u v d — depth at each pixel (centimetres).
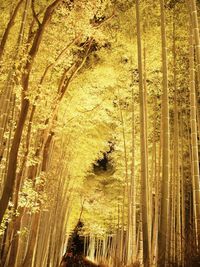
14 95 778
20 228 848
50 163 1154
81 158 1598
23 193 820
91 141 1543
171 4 927
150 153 1180
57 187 1311
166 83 637
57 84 1138
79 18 1000
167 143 599
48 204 1113
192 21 590
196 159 624
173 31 862
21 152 848
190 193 1069
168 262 519
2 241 750
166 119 615
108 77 1167
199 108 935
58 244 1459
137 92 1145
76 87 1208
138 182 1365
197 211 594
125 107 1231
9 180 600
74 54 1213
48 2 955
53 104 982
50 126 988
